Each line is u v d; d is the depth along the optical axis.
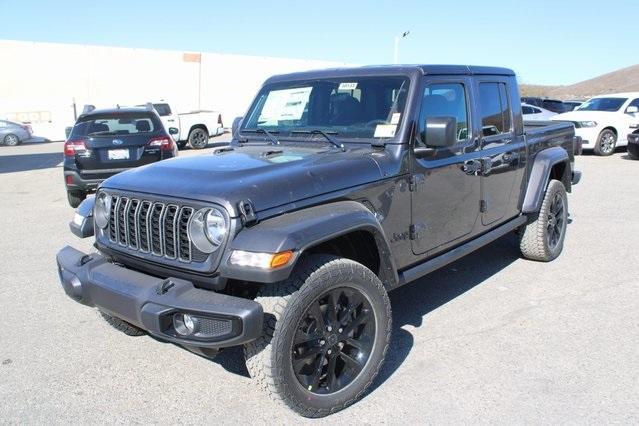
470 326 4.27
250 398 3.34
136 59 32.56
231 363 3.79
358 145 3.79
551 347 3.89
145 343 4.10
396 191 3.61
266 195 2.93
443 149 4.01
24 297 5.03
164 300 2.79
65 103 31.25
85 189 8.88
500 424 3.01
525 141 5.21
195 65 33.78
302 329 2.97
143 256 3.18
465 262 5.87
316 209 3.06
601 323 4.28
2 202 9.99
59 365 3.76
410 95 3.75
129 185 3.32
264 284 2.93
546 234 5.62
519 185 5.19
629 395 3.26
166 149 9.25
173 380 3.56
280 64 35.94
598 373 3.52
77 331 4.31
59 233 7.48
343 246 3.44
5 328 4.36
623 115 15.98
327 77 4.20
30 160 18.45
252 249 2.72
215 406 3.26
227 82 34.69
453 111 4.18
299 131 4.16
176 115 19.94
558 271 5.52
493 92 4.74
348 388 3.17
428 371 3.60
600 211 8.30
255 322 2.66
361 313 3.25
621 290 4.98
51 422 3.10
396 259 3.71
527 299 4.80
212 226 2.83
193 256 2.93
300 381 2.99
